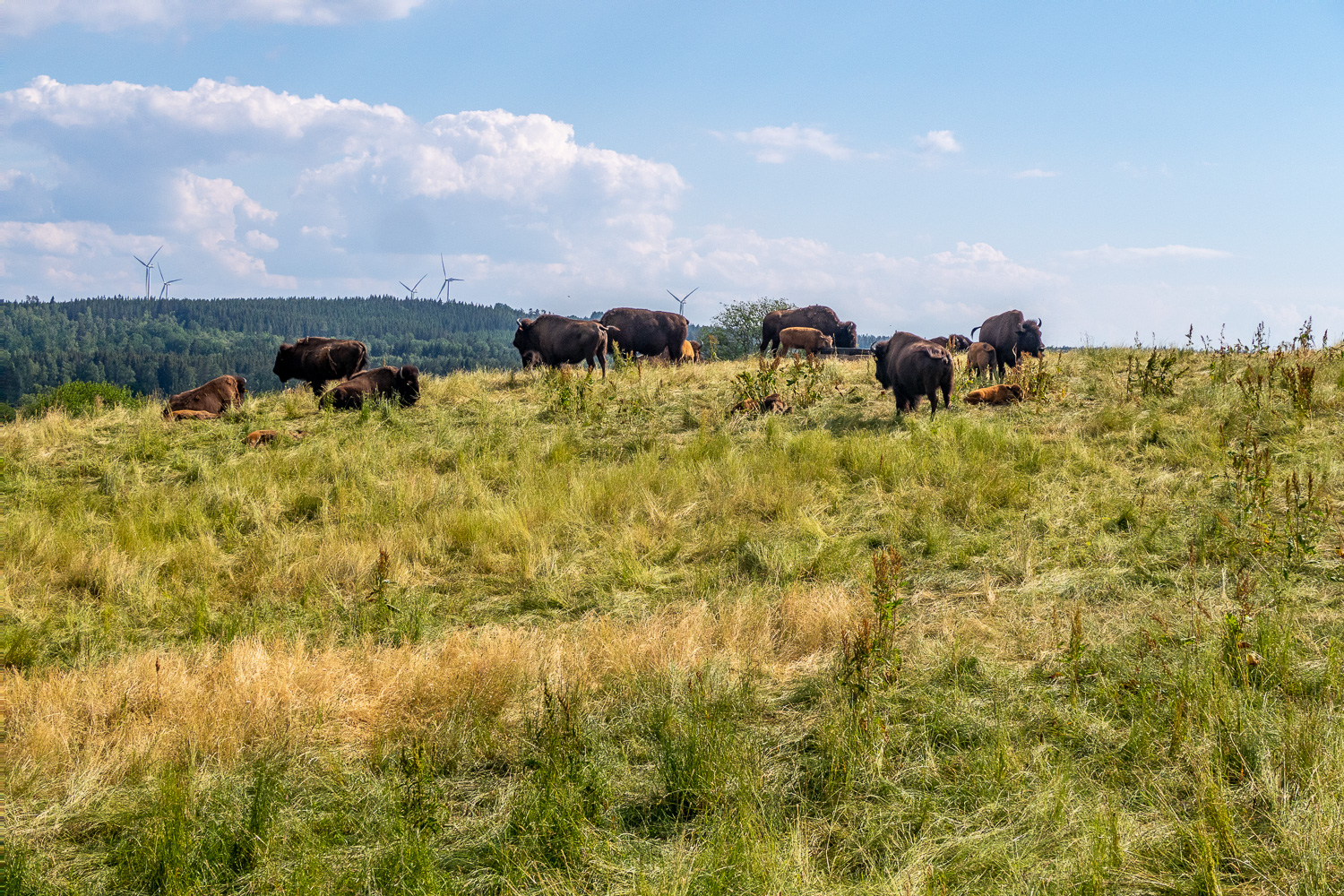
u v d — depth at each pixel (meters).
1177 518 7.27
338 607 6.98
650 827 3.69
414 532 8.46
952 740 4.26
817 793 3.86
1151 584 6.08
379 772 4.18
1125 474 8.52
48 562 7.95
